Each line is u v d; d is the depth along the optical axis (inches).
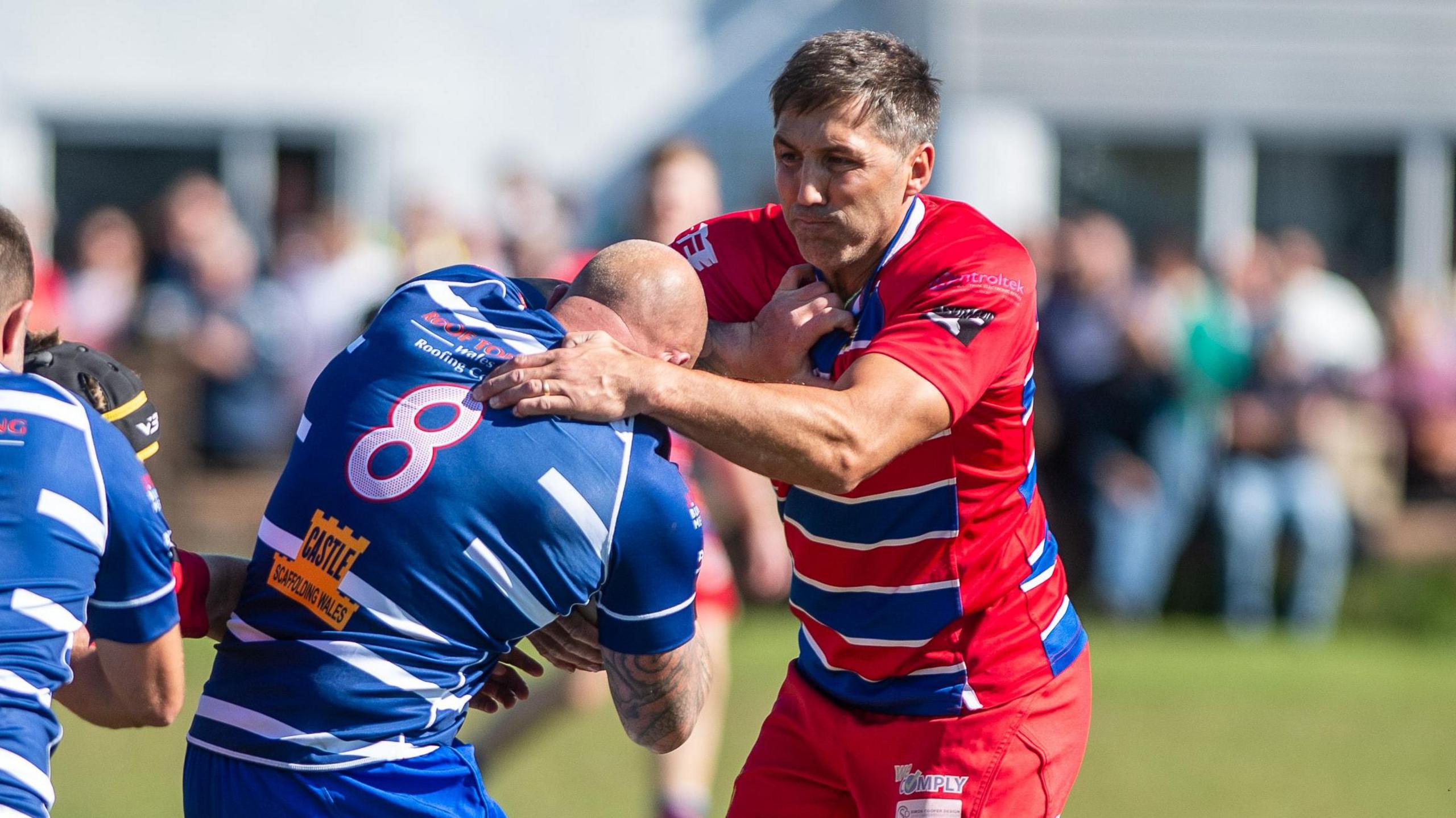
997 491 452.1
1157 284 1301.7
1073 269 1264.8
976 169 1565.0
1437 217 1603.1
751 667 1065.5
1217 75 1579.7
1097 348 1244.5
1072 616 484.4
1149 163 1587.1
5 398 370.3
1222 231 1590.8
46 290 1194.0
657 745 427.5
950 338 418.9
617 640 404.2
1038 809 467.2
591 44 1792.6
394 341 400.5
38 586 362.6
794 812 487.8
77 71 1776.6
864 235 441.4
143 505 382.0
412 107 1793.8
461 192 1797.5
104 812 719.1
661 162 722.8
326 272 1385.3
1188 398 1246.3
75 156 1787.6
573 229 1626.5
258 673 386.6
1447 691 1075.9
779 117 439.2
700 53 1793.8
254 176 1800.0
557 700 674.2
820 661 482.9
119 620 385.4
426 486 380.8
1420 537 1291.8
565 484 382.3
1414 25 1585.9
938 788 459.2
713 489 798.5
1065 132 1578.5
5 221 382.0
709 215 731.4
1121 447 1242.6
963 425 441.7
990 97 1565.0
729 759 848.9
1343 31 1583.4
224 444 1306.6
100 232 1428.4
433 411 387.9
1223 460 1259.2
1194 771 845.2
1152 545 1253.7
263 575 394.9
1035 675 466.0
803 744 488.7
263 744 383.2
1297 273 1318.9
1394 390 1323.8
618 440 391.5
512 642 400.8
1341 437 1275.8
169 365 1266.0
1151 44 1573.6
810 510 458.6
